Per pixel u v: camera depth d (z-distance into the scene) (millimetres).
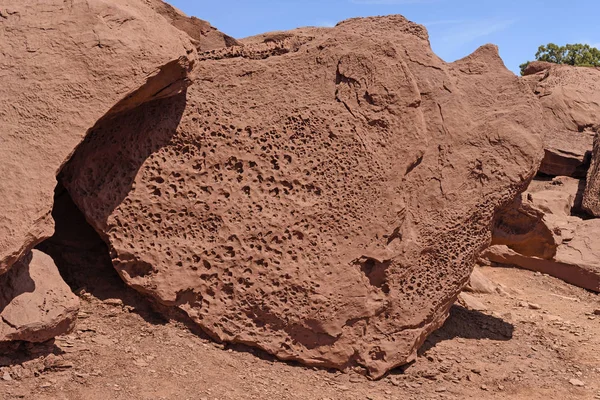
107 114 4730
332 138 5445
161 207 5219
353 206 5352
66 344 4613
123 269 5211
